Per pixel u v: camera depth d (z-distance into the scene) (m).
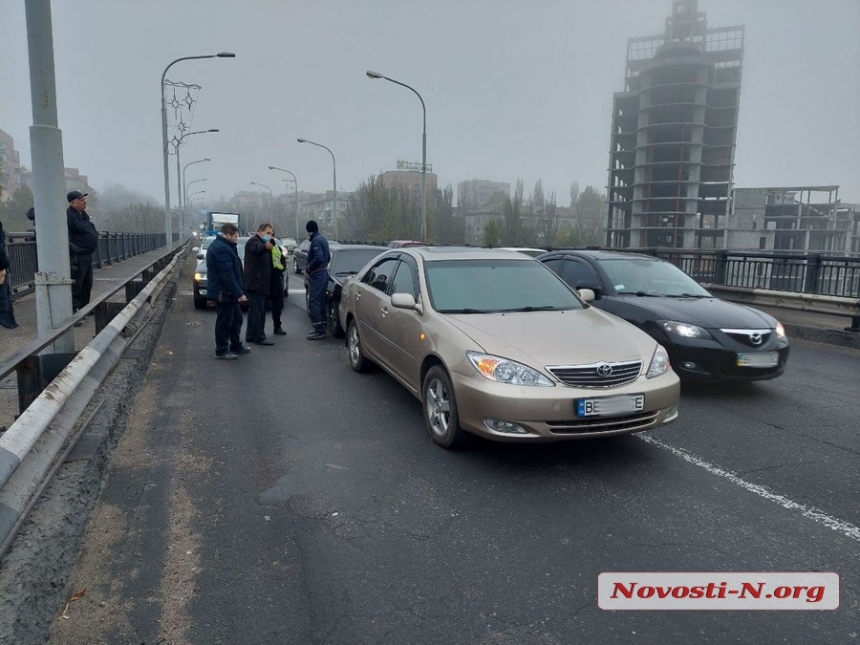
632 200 87.25
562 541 3.47
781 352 6.42
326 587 3.00
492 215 111.06
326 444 4.95
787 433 5.36
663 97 83.56
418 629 2.70
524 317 5.11
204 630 2.67
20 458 2.78
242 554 3.28
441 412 4.89
